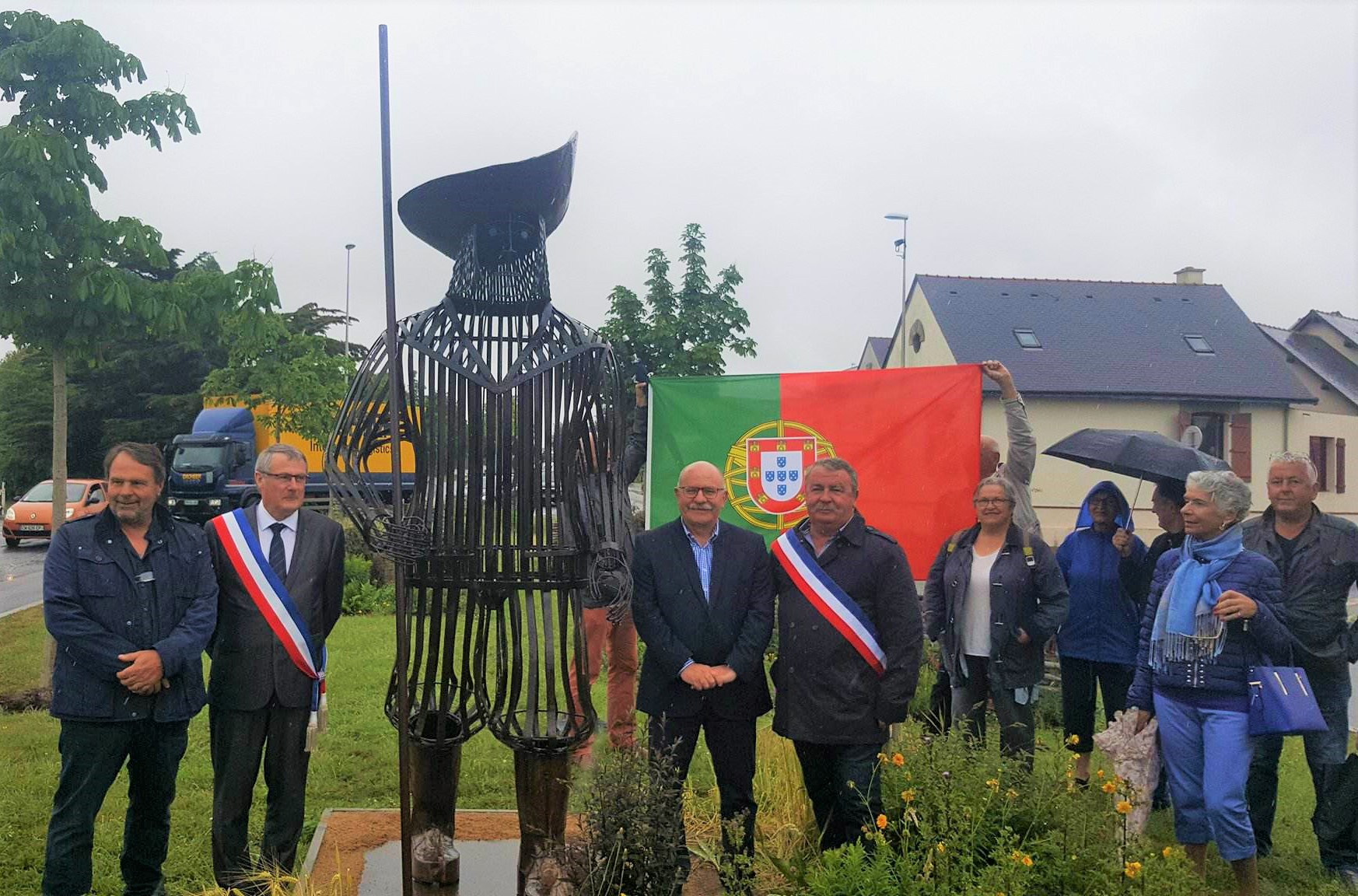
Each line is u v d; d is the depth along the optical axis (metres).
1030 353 21.19
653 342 14.13
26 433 33.28
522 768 3.50
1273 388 20.95
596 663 5.52
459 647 7.64
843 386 5.28
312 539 3.82
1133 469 5.35
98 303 6.56
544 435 3.50
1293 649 4.33
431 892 3.72
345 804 5.05
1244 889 3.73
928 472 5.17
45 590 3.34
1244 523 4.66
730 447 5.38
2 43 6.45
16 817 4.61
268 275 7.11
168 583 3.44
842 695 3.61
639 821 3.25
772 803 4.36
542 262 3.65
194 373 32.84
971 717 4.68
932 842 3.29
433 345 3.48
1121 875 3.13
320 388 19.02
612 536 3.52
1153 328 22.34
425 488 3.48
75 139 6.48
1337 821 4.29
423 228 3.73
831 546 3.74
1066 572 5.20
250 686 3.62
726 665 3.65
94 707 3.32
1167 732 3.85
